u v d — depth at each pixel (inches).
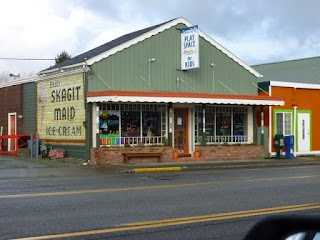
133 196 466.6
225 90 1023.0
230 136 1026.7
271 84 1072.8
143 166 817.5
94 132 869.2
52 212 376.5
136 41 915.4
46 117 1011.9
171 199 448.8
